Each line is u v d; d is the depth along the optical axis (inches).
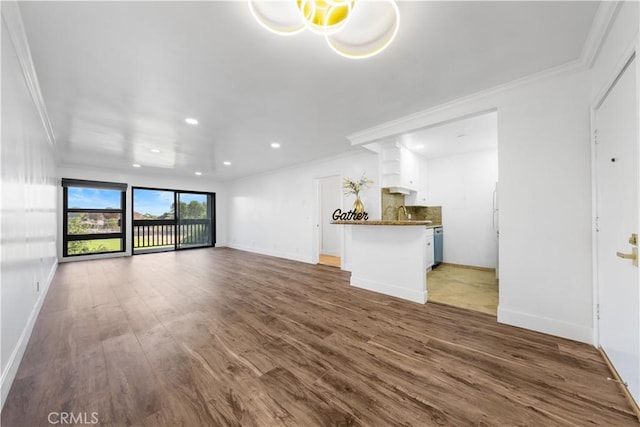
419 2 53.9
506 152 89.5
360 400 54.9
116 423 48.7
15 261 68.6
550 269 82.4
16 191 70.5
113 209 242.2
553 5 55.1
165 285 145.2
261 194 269.4
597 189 72.7
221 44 66.7
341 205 193.0
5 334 58.9
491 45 68.2
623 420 49.2
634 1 48.9
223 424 48.5
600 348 72.4
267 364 68.2
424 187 207.3
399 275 124.6
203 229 314.5
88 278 160.1
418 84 88.0
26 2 51.8
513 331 85.8
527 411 51.6
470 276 165.8
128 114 110.8
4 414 50.8
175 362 69.0
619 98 58.6
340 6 51.6
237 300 119.9
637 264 51.4
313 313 104.0
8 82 62.1
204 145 161.2
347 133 139.2
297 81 85.6
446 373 64.0
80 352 73.7
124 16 56.7
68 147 161.2
